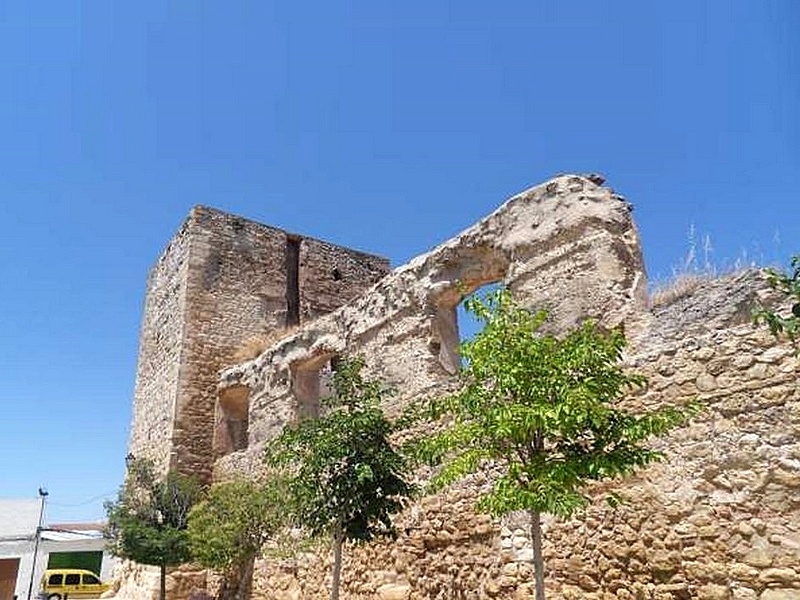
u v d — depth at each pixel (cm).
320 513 731
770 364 588
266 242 1970
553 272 886
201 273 1814
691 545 600
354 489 716
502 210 992
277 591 1193
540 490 473
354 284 2119
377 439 746
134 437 1880
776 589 541
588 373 517
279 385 1453
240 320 1842
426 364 1071
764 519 561
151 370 1878
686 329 698
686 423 629
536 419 478
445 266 1090
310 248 2050
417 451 620
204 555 1064
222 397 1700
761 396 588
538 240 916
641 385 539
